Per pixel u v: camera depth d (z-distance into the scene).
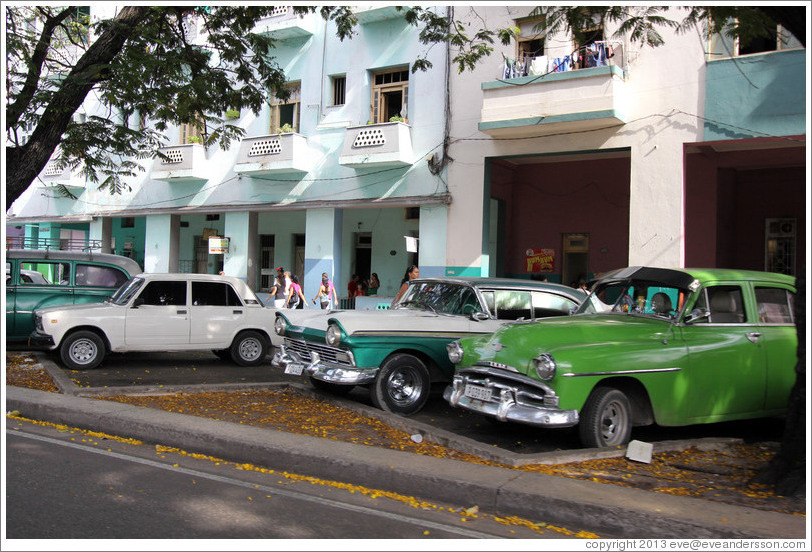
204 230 22.61
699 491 5.22
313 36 19.08
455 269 16.31
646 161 13.67
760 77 12.52
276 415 7.84
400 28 17.55
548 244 18.11
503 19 15.62
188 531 4.29
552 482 5.18
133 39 10.73
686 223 15.41
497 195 17.92
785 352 7.17
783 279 7.48
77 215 24.55
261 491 5.26
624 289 7.77
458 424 7.88
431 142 16.86
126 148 11.48
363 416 7.84
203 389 9.28
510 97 14.65
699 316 6.78
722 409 6.84
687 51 13.24
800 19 5.55
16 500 4.75
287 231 22.22
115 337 11.01
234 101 12.26
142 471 5.66
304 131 19.14
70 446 6.41
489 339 6.96
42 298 12.55
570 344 6.35
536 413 6.11
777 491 5.16
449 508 5.06
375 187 17.78
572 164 17.81
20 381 9.65
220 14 11.85
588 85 13.77
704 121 13.02
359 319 8.05
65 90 9.91
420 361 8.22
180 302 11.60
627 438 6.49
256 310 12.17
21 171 10.21
